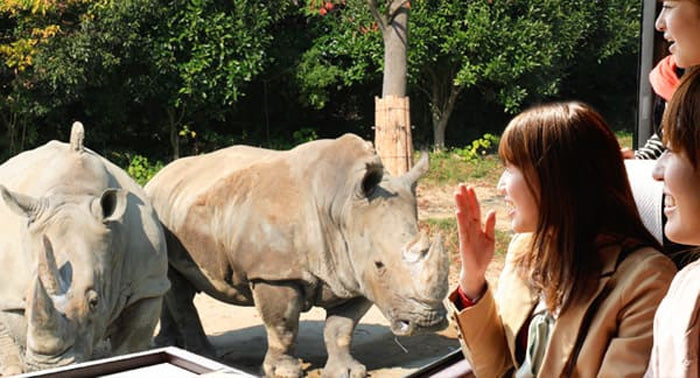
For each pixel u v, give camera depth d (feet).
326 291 21.61
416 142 67.31
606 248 6.14
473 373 7.55
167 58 57.06
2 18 55.72
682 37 6.17
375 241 20.18
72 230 17.53
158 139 62.90
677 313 4.88
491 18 61.82
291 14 63.21
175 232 23.24
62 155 19.76
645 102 11.57
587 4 67.92
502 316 7.03
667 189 5.01
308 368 23.26
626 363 5.86
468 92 69.72
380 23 39.96
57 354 16.20
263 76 63.87
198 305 31.07
